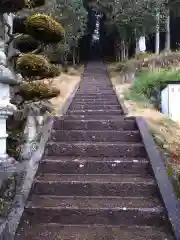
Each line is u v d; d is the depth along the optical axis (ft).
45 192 13.21
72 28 58.39
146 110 27.27
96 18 109.60
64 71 68.28
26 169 13.80
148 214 11.48
